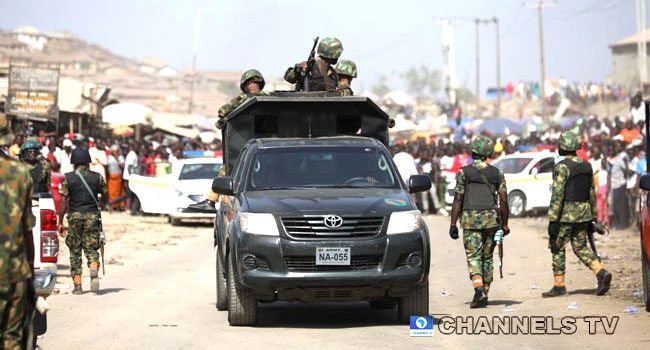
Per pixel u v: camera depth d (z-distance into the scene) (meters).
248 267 27.98
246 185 30.58
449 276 42.72
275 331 28.23
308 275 27.66
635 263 46.38
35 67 91.44
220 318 30.98
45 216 28.69
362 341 26.31
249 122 33.97
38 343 26.25
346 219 28.00
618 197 67.88
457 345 25.70
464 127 167.88
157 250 55.94
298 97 32.94
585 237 34.97
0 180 17.28
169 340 26.77
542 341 26.27
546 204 83.75
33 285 18.00
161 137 117.31
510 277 41.94
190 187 72.88
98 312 32.38
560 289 35.16
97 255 37.62
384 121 33.97
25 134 89.44
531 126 143.50
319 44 36.72
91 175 37.41
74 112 106.81
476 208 32.62
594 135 104.62
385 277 27.80
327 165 31.09
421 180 30.39
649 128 32.34
